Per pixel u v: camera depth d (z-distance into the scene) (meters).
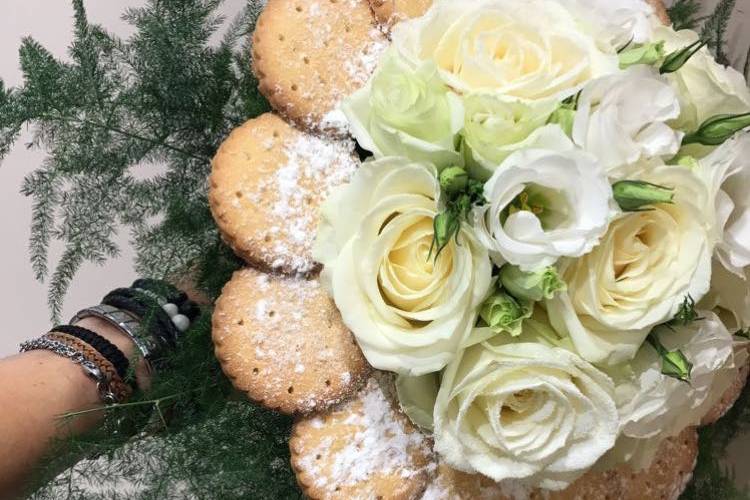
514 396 0.48
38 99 0.58
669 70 0.49
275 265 0.53
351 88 0.54
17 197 0.84
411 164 0.46
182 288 0.61
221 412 0.57
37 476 0.55
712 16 0.65
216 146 0.60
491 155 0.46
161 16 0.60
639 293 0.48
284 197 0.53
